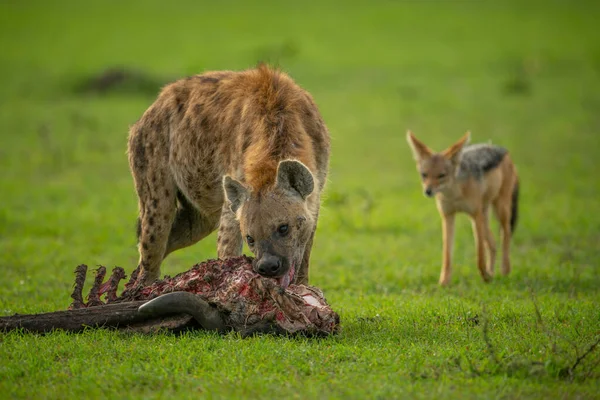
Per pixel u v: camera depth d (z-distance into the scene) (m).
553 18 65.44
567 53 49.12
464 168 13.12
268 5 73.88
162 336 7.99
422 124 31.30
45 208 19.00
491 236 13.67
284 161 7.91
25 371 7.08
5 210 18.38
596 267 12.93
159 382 6.80
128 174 23.69
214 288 8.20
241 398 6.38
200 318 8.02
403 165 24.86
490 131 29.47
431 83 40.78
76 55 51.06
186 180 9.91
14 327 8.16
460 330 8.40
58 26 64.19
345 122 31.91
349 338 8.11
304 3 74.69
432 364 7.13
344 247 15.15
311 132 9.12
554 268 12.72
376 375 6.84
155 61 47.81
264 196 8.02
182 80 10.38
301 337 7.93
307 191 8.07
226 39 56.53
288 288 8.18
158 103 10.30
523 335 8.05
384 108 34.59
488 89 38.66
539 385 6.64
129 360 7.29
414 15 67.56
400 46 53.56
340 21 65.12
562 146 26.72
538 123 30.83
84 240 15.82
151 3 75.56
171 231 10.62
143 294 8.44
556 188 20.89
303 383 6.71
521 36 57.03
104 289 8.59
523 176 22.48
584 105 34.12
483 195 13.48
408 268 13.27
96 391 6.61
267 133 8.60
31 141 28.28
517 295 10.98
